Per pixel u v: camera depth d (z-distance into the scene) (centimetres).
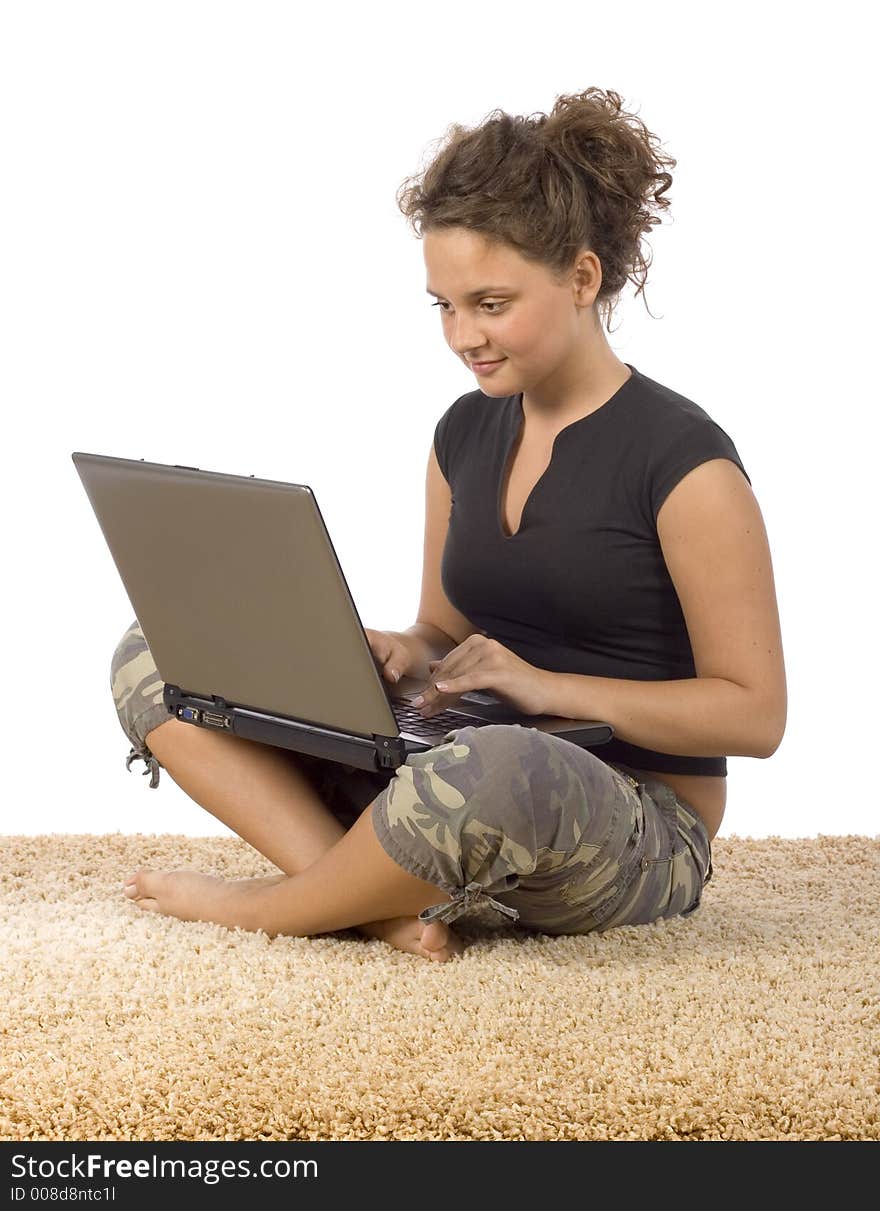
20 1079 162
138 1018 177
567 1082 162
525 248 189
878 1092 161
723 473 195
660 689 196
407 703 208
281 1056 167
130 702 221
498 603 211
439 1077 162
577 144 196
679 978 189
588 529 201
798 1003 183
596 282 198
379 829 186
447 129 211
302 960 194
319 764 222
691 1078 162
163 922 212
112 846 268
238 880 214
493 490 210
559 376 203
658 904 205
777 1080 162
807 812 347
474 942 205
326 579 180
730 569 195
